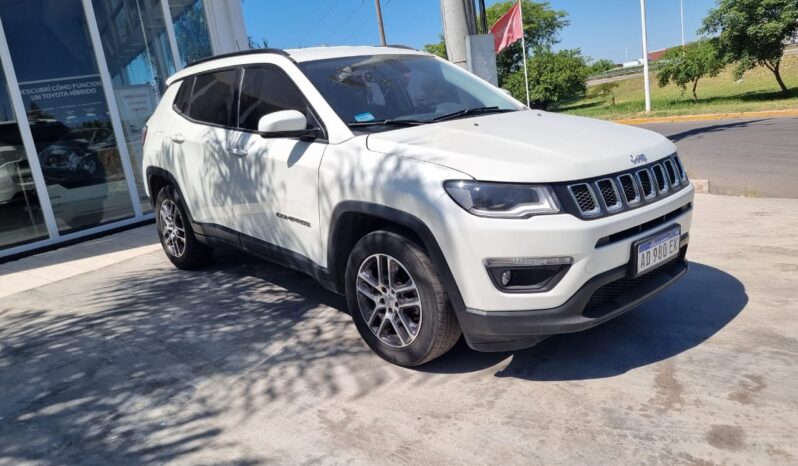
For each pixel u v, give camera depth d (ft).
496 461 8.07
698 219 19.67
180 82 16.76
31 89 23.77
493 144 10.16
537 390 9.76
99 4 25.89
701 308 12.39
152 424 9.69
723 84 113.80
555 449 8.21
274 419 9.54
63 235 24.61
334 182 11.02
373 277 10.98
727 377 9.69
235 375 11.12
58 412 10.31
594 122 12.06
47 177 24.14
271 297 15.11
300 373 10.99
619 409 9.04
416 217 9.65
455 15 24.86
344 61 13.39
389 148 10.48
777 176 27.71
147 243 22.82
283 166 12.30
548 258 8.92
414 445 8.56
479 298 9.30
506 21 47.91
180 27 29.35
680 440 8.20
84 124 25.43
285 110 12.74
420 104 12.97
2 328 14.71
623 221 9.36
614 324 11.93
